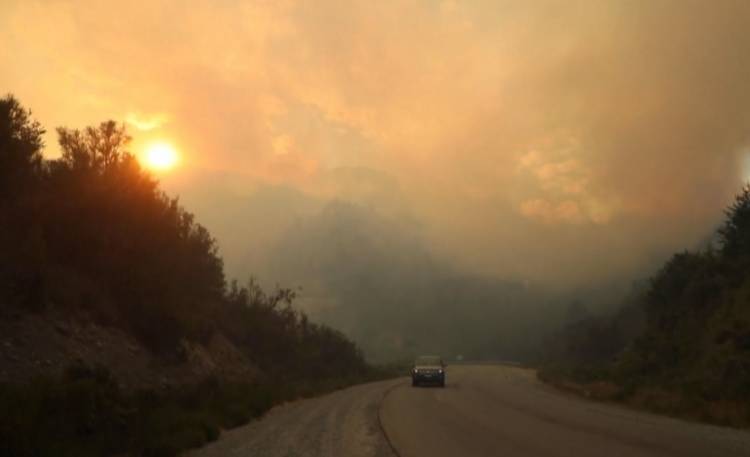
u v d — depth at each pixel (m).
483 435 17.42
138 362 24.27
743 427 19.58
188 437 17.19
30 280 20.80
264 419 25.62
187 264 34.66
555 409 26.39
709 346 36.78
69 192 24.89
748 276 40.44
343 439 17.72
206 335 34.56
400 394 37.78
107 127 27.91
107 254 26.12
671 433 17.61
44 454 12.75
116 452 15.36
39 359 18.72
